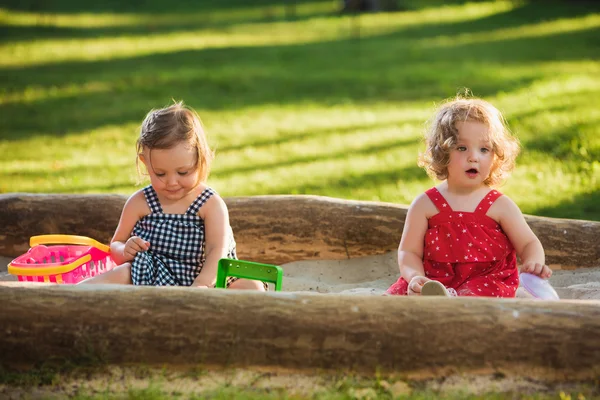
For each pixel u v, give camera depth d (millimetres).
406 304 2625
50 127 8516
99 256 3594
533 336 2564
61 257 3553
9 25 17953
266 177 6223
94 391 2559
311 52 14344
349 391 2514
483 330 2568
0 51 14516
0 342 2646
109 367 2641
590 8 18328
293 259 4125
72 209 4180
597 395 2508
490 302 2633
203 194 3504
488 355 2570
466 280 3338
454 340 2568
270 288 3801
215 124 8555
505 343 2566
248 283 3297
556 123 7559
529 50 13367
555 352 2559
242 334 2605
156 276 3383
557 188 5547
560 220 3986
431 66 12250
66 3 22906
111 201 4191
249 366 2617
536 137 7055
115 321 2631
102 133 8172
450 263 3357
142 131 3379
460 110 3367
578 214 5004
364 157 6898
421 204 3455
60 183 6082
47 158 7070
